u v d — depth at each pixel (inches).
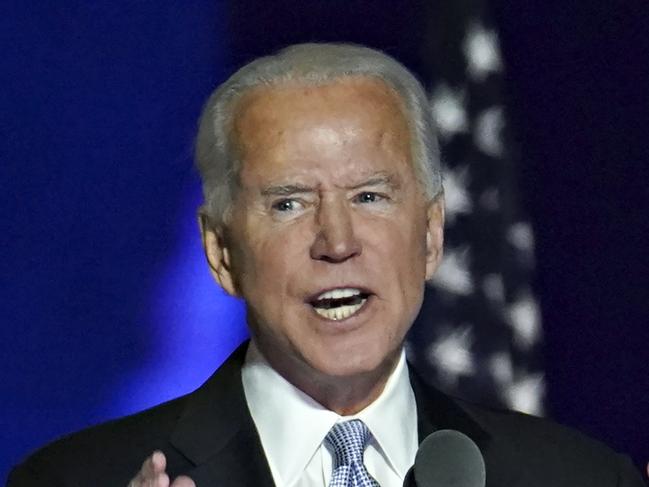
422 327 542.9
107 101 521.3
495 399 539.2
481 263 540.7
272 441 362.6
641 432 534.6
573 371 537.0
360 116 349.4
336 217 343.9
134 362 521.7
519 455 381.1
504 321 539.5
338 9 534.0
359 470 355.3
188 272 525.3
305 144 346.3
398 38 536.4
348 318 347.3
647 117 535.5
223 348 527.8
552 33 538.0
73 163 519.5
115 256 521.0
